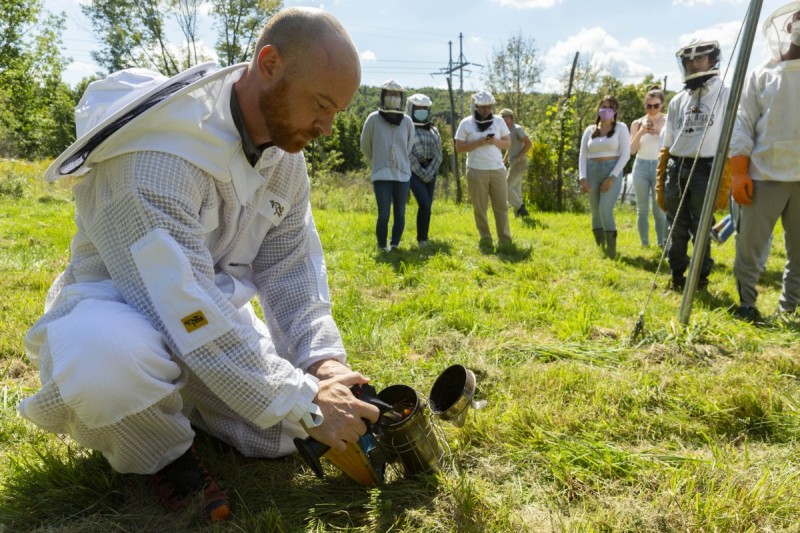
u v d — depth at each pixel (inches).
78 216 81.2
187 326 70.0
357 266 244.5
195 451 81.1
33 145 1488.7
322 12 70.6
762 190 171.3
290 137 74.4
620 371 124.6
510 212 550.0
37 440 93.5
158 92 72.6
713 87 206.2
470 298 184.9
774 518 75.2
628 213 606.2
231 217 80.4
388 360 130.5
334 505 78.2
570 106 670.5
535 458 89.7
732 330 147.8
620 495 81.4
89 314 69.2
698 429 99.5
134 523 75.2
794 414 102.8
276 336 91.6
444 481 81.3
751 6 141.7
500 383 116.5
